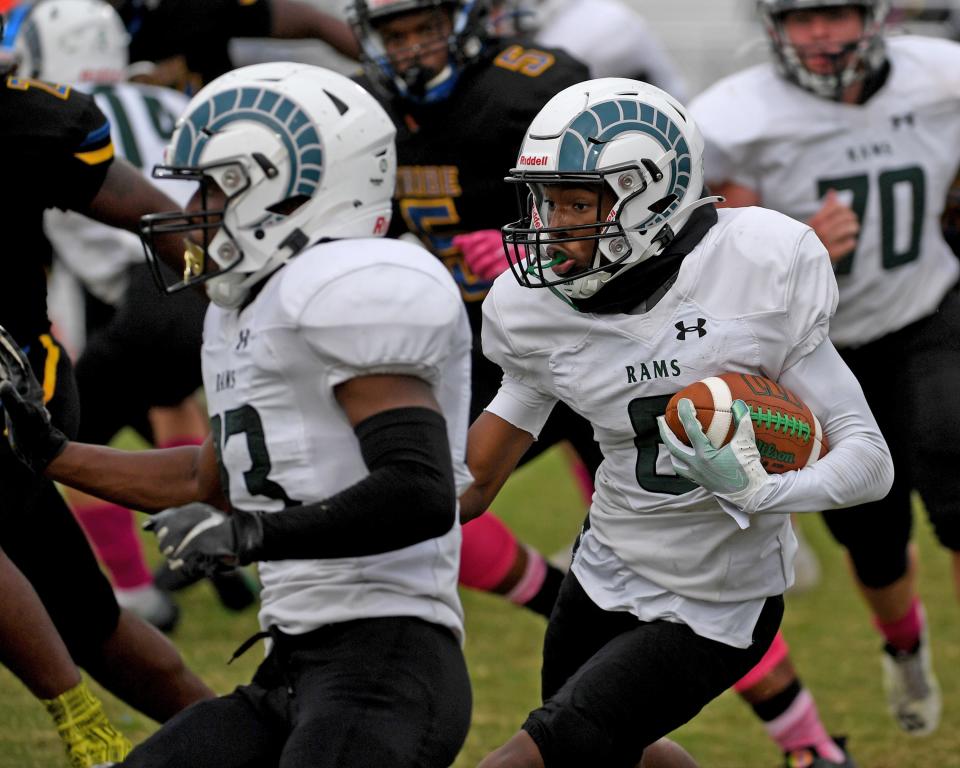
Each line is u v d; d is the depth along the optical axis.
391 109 15.94
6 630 11.26
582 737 10.05
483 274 15.25
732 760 15.42
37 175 11.84
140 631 12.74
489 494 11.32
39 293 12.20
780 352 10.34
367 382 9.27
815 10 16.27
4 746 14.85
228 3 20.02
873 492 10.28
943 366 15.33
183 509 9.15
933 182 16.81
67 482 10.52
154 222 11.88
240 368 9.80
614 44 26.62
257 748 9.73
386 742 9.27
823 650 18.73
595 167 10.14
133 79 20.39
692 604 10.69
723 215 10.68
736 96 17.08
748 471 9.86
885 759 15.58
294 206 9.83
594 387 10.62
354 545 9.03
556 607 11.55
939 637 19.30
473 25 15.45
